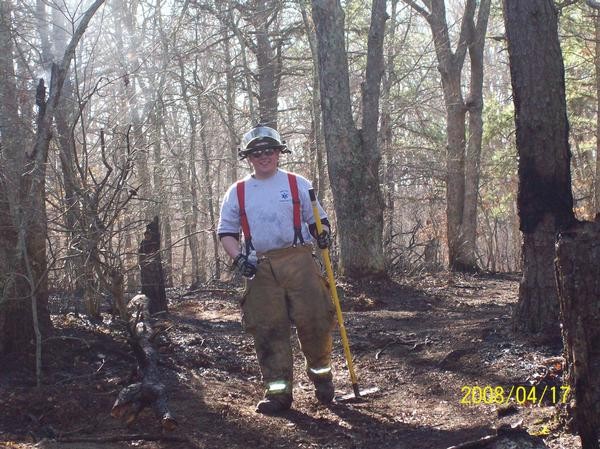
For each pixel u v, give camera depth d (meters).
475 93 19.55
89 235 6.15
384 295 12.18
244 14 20.77
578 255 3.91
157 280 8.96
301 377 6.61
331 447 4.70
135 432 4.75
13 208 5.58
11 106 6.81
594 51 22.47
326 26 12.85
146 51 14.38
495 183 28.92
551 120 6.20
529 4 6.18
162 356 6.52
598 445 3.88
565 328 4.05
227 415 5.15
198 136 22.22
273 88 23.52
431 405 5.58
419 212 29.81
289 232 5.34
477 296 12.69
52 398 5.05
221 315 10.03
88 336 6.56
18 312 5.70
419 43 25.42
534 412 4.91
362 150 13.06
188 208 19.03
